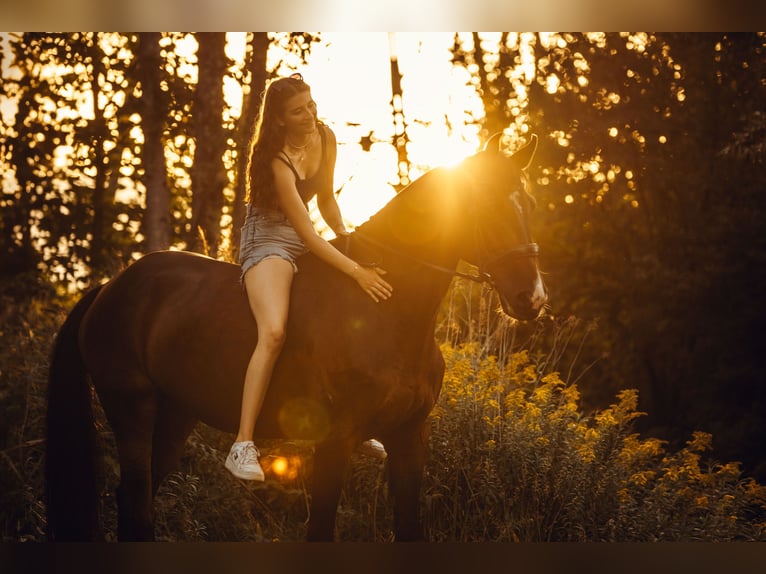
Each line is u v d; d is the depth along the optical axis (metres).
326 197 4.32
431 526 4.84
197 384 4.16
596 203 13.48
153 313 4.32
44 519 5.17
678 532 4.75
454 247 3.84
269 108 3.95
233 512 5.23
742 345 12.02
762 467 9.64
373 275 3.82
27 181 10.53
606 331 13.38
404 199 3.93
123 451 4.43
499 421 5.00
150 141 8.59
